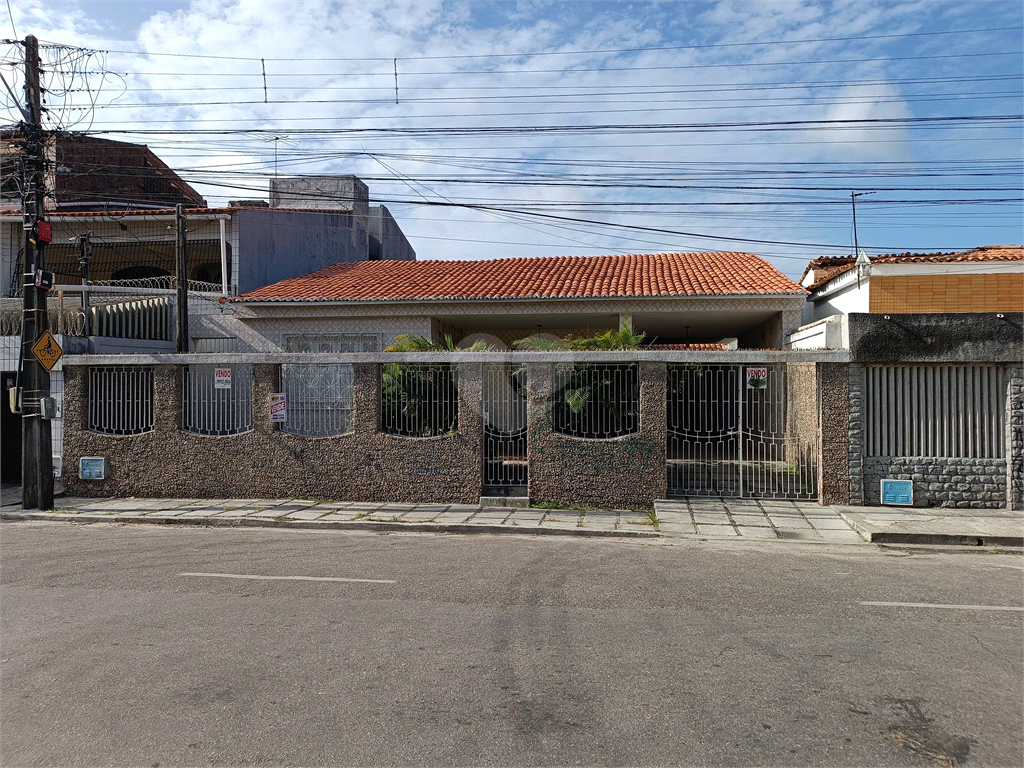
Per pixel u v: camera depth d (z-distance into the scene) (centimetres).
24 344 1181
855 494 1095
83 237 1628
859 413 1093
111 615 580
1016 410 1071
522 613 586
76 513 1130
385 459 1188
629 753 359
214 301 1764
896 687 439
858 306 1406
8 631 541
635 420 1152
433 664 473
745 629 546
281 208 2247
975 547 895
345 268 2041
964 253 1435
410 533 994
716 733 380
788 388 1231
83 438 1278
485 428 1203
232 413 1263
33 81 1184
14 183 1261
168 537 955
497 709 407
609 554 832
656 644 512
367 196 2520
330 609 597
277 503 1188
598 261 1988
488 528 1002
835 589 670
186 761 351
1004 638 529
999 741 372
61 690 434
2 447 1462
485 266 1981
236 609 597
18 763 350
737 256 1933
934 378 1092
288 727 386
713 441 1157
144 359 1247
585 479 1141
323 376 1262
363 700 418
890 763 351
